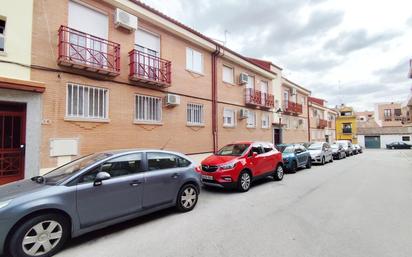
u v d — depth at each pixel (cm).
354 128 4491
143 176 473
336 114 4241
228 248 367
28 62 636
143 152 500
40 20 664
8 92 597
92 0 779
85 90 752
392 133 4788
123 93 848
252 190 782
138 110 906
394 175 1107
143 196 467
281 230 437
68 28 682
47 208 344
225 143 1332
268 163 895
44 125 654
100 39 756
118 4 830
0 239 309
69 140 699
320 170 1281
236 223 476
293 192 748
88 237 413
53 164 666
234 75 1442
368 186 840
